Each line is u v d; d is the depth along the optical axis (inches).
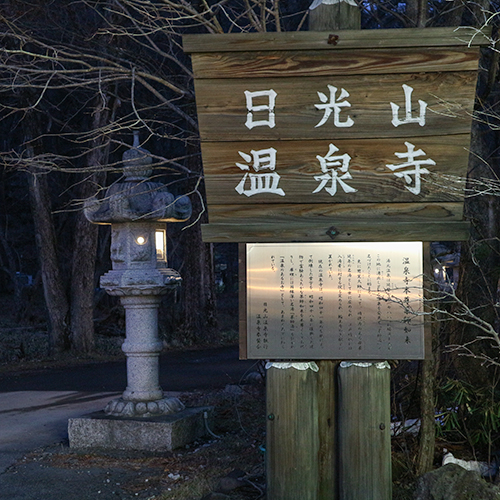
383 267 157.8
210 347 733.9
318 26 163.6
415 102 152.6
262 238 159.9
